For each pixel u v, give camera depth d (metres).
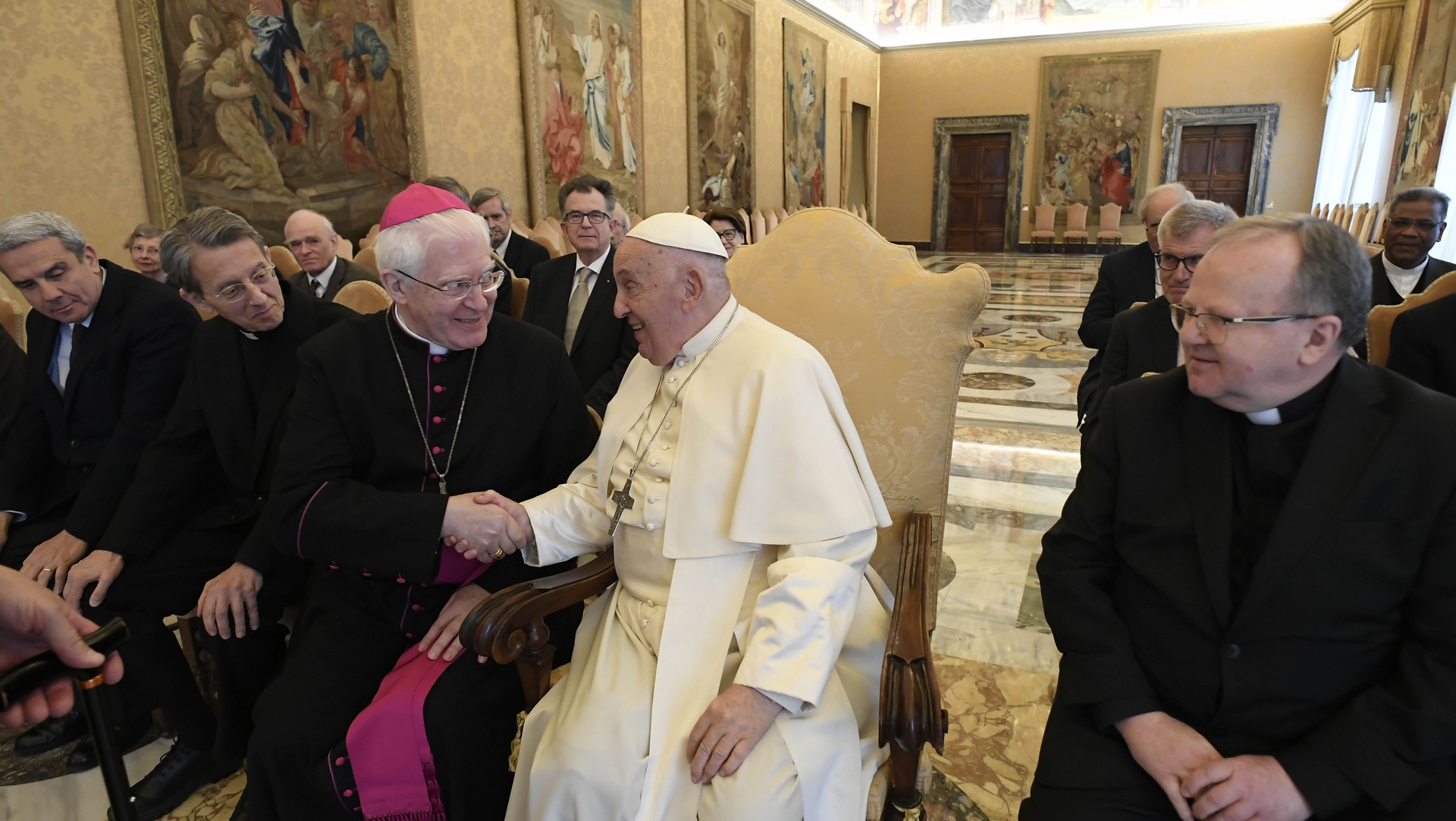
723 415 1.61
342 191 6.30
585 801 1.40
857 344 1.94
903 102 18.25
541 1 8.05
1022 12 17.02
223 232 1.97
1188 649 1.31
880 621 1.73
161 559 2.12
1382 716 1.15
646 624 1.60
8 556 2.29
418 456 1.84
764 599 1.46
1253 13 15.58
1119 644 1.37
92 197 4.81
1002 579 3.05
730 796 1.32
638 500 1.67
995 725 2.22
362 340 1.86
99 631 1.02
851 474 1.58
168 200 5.13
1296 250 1.14
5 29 4.39
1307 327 1.15
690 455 1.61
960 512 3.71
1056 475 4.21
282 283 2.22
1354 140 13.30
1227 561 1.27
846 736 1.46
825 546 1.52
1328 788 1.14
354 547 1.66
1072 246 17.34
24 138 4.50
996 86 17.50
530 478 1.99
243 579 1.93
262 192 5.72
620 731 1.42
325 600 1.85
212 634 1.91
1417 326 2.16
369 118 6.46
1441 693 1.11
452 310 1.72
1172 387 1.39
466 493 1.81
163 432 2.15
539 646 1.62
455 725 1.58
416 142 6.82
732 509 1.58
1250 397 1.22
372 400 1.84
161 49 5.02
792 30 13.80
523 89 8.00
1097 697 1.34
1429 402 1.18
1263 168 16.03
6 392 2.50
